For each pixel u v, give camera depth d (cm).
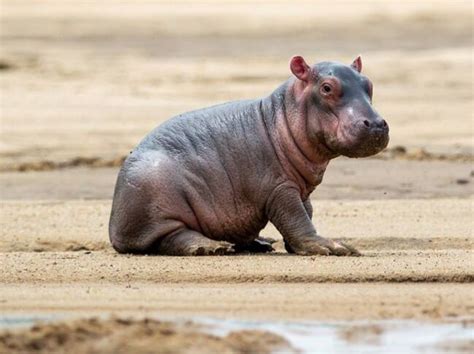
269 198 3578
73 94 8194
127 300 2964
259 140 3594
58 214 4556
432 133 6844
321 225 4244
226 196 3584
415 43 11588
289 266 3334
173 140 3625
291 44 11625
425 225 4222
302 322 2756
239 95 8262
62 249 3959
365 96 3506
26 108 7619
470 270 3262
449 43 11512
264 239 3788
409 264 3353
